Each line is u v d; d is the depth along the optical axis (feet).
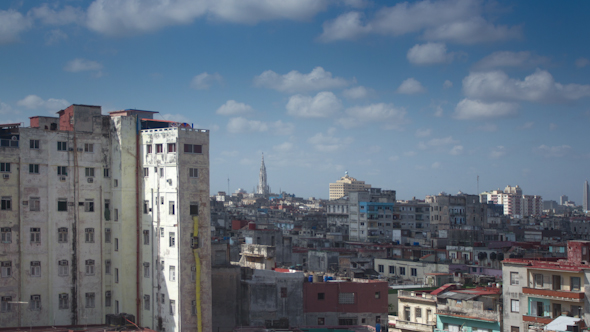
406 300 336.90
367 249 606.55
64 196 292.81
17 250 280.31
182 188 281.13
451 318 313.12
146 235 294.87
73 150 295.89
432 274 432.66
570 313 276.82
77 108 300.61
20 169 282.56
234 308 320.70
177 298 277.44
